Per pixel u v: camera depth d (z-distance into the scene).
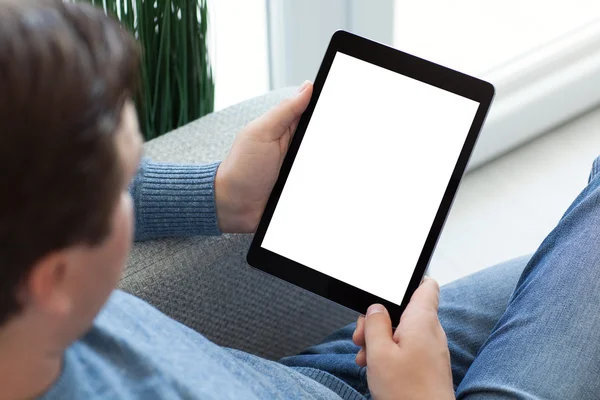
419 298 0.67
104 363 0.49
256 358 0.64
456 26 1.48
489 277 0.85
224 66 1.26
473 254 1.44
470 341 0.79
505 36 1.54
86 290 0.38
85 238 0.35
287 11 1.23
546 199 1.52
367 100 0.74
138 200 0.76
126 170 0.36
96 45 0.33
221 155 0.88
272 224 0.75
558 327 0.64
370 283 0.73
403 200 0.73
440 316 0.81
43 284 0.35
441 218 0.72
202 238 0.80
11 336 0.37
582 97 1.65
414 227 0.73
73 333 0.40
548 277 0.68
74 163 0.32
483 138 1.55
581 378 0.61
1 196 0.31
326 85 0.74
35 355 0.39
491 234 1.47
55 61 0.31
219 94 1.28
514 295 0.74
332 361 0.77
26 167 0.31
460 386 0.68
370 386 0.63
